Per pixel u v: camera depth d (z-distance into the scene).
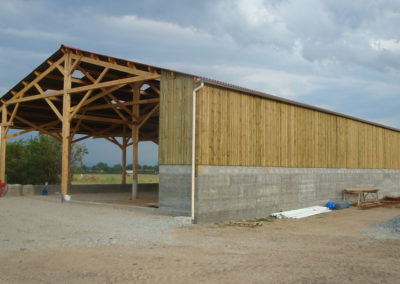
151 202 15.32
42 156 28.00
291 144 14.98
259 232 9.83
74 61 15.80
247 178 12.59
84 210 12.87
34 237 7.99
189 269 5.66
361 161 20.48
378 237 9.27
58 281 5.03
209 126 11.27
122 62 13.49
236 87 12.03
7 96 18.72
